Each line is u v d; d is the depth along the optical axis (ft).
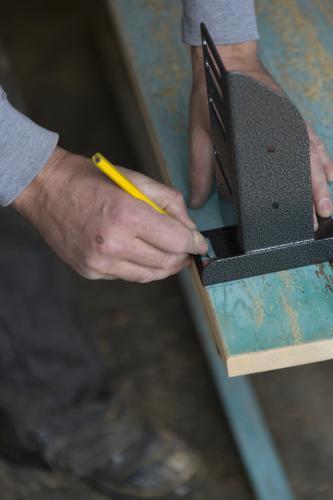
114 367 10.41
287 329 4.34
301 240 4.61
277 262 4.63
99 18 14.87
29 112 14.35
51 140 4.87
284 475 8.52
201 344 9.96
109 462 8.97
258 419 8.82
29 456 9.09
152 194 4.79
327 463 8.95
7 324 8.06
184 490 9.00
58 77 14.94
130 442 8.97
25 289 8.20
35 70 15.19
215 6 5.29
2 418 8.77
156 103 6.16
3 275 8.11
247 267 4.62
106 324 10.96
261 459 8.47
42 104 14.48
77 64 15.11
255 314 4.44
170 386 10.05
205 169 5.21
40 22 16.14
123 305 11.16
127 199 4.58
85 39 15.47
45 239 5.07
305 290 4.54
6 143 4.77
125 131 13.39
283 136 4.24
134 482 8.96
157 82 6.39
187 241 4.57
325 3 6.88
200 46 5.44
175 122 5.93
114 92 13.87
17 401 8.55
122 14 7.23
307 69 6.20
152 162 11.76
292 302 4.48
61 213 4.78
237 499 8.81
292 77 6.15
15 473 9.33
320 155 5.18
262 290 4.58
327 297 4.49
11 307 8.07
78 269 4.96
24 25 16.17
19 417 8.71
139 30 7.00
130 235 4.56
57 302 8.45
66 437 8.86
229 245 4.72
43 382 8.46
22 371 8.30
